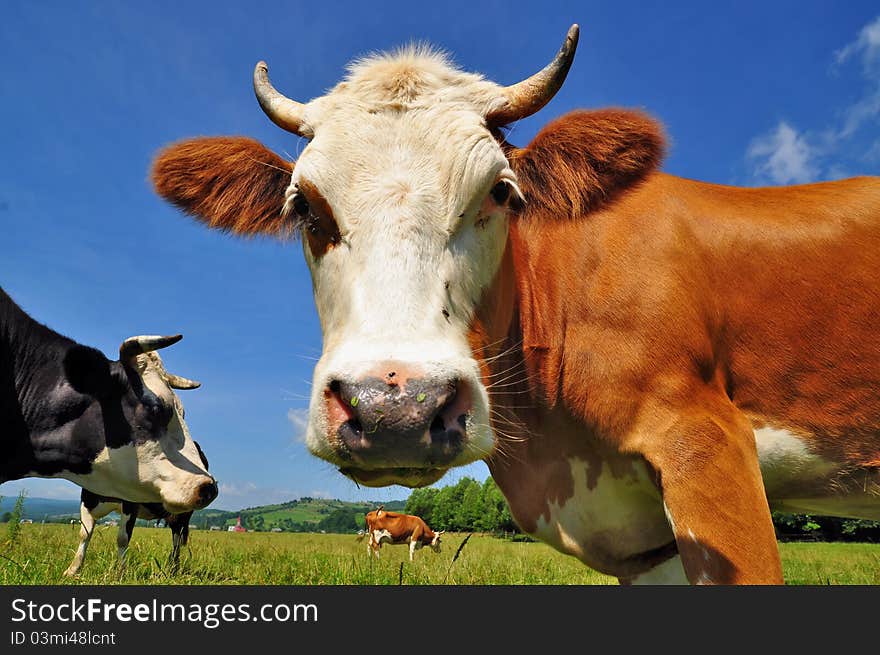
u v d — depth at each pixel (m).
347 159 0.71
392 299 0.63
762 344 0.83
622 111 0.81
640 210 0.85
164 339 1.94
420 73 0.77
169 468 1.96
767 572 0.69
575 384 0.83
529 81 0.81
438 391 0.56
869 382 0.82
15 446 1.91
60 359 1.95
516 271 0.88
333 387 0.59
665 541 0.86
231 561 2.06
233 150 0.91
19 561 1.65
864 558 2.86
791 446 0.83
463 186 0.70
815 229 0.84
